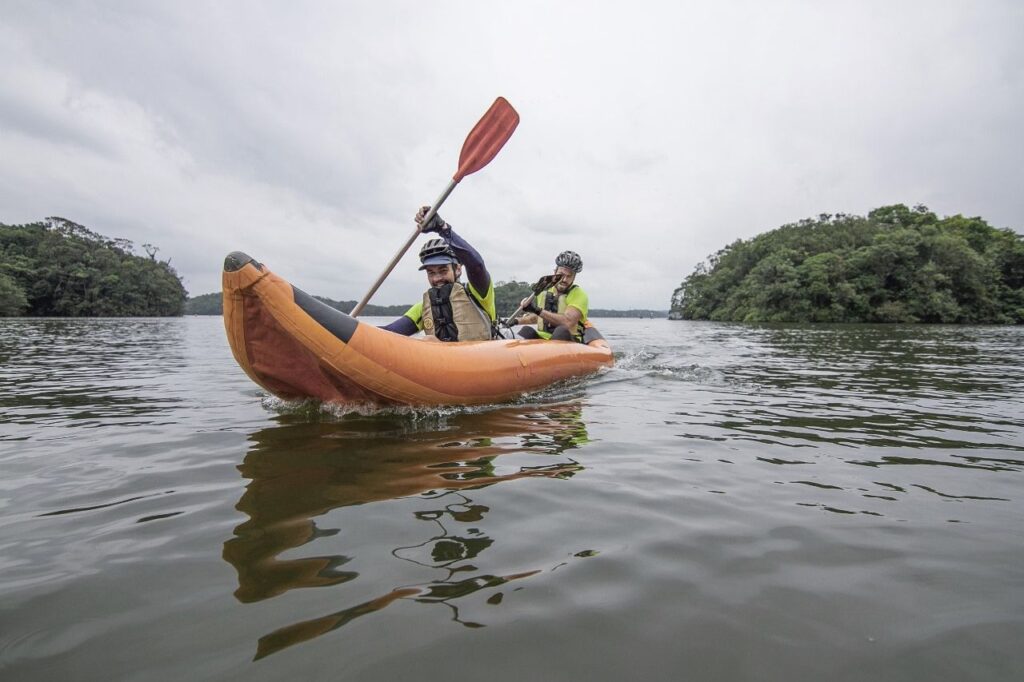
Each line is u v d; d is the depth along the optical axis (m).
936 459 2.36
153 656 0.99
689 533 1.58
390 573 1.31
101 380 4.66
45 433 2.65
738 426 2.96
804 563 1.41
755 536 1.57
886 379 5.00
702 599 1.24
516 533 1.56
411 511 1.70
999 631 1.12
